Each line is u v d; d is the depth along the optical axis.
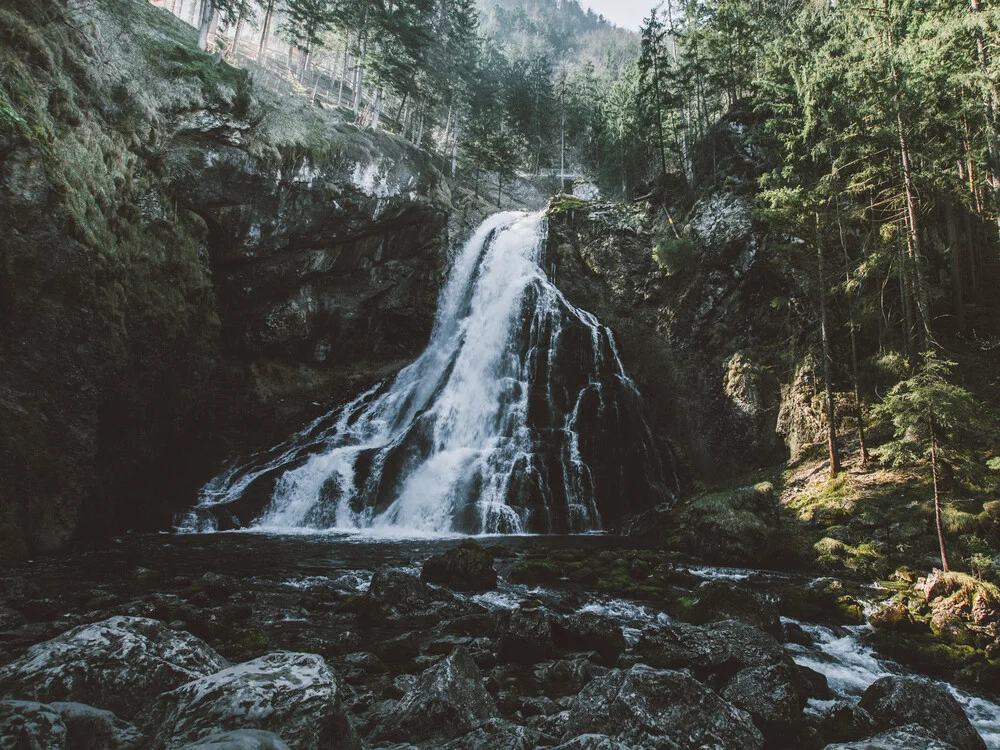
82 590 11.12
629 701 5.19
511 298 34.09
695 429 28.83
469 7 55.50
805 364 25.00
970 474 14.30
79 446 16.56
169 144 23.42
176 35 28.33
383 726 5.38
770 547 16.58
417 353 34.94
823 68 22.81
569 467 25.38
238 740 2.97
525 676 7.77
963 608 11.10
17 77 16.41
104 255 18.30
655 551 18.30
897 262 20.06
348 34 48.41
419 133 52.41
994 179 21.17
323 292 30.89
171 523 20.33
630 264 35.75
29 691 4.09
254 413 26.80
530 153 71.12
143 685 4.43
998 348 22.80
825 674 8.80
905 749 4.75
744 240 29.73
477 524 22.55
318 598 11.45
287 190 27.44
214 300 25.38
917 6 24.03
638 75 58.25
